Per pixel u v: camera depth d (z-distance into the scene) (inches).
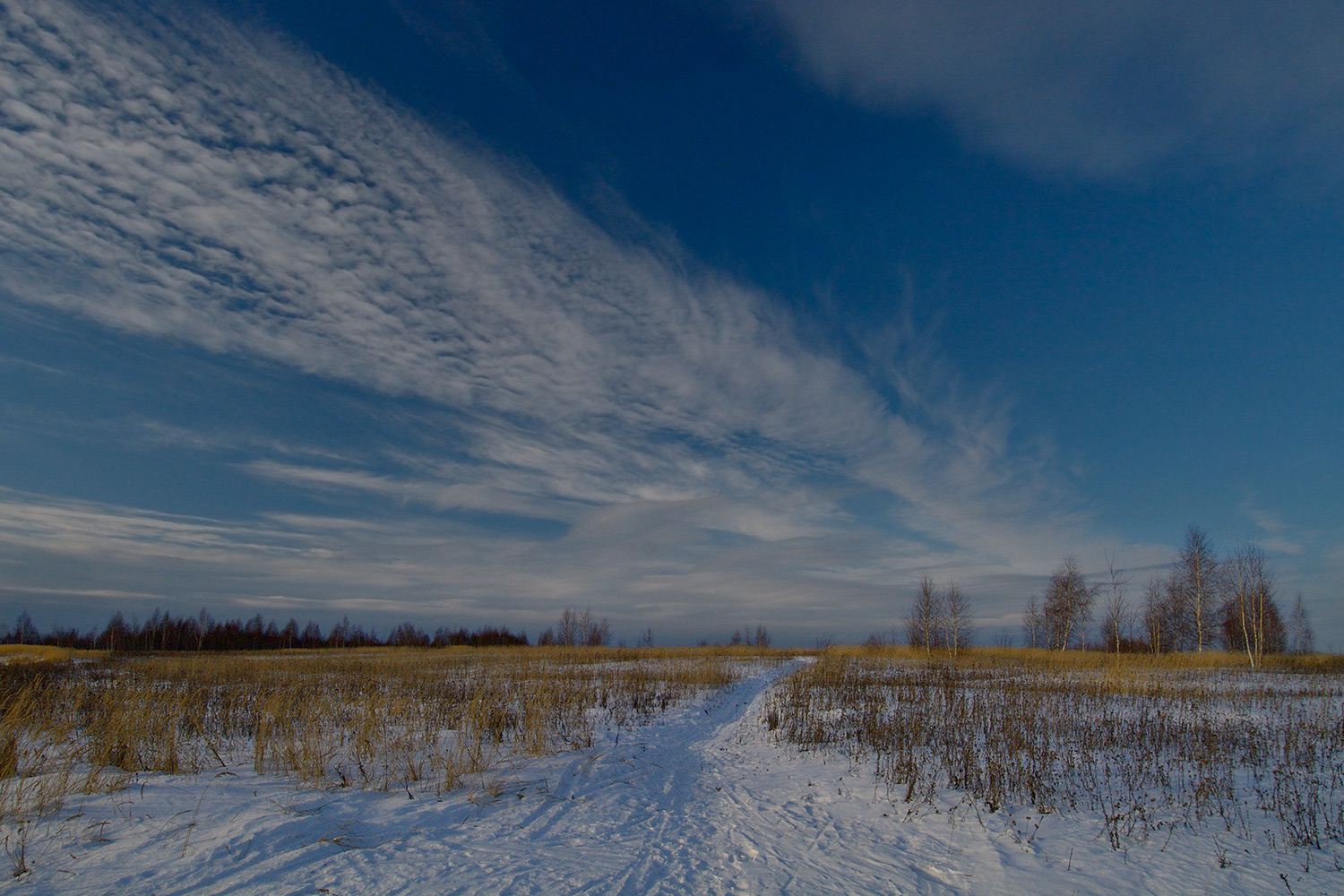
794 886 226.2
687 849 263.0
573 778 361.7
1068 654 1668.3
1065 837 277.7
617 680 890.1
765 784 381.1
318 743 362.9
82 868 200.7
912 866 248.8
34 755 332.2
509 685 741.9
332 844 233.0
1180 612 1775.3
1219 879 234.1
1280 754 424.8
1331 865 245.0
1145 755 411.8
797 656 1768.0
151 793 281.6
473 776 346.3
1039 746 441.4
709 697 794.2
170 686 580.4
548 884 215.2
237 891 192.4
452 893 201.6
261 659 1392.7
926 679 955.3
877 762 399.2
